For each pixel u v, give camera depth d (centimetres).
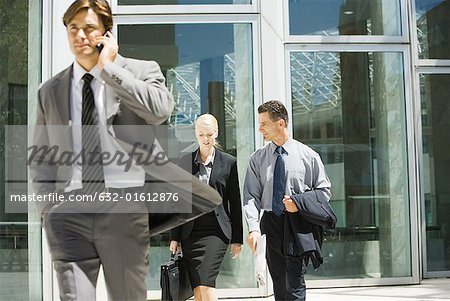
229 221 556
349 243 941
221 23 901
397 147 965
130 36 891
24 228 600
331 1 971
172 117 888
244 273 867
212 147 568
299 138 945
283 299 518
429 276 997
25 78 627
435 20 1031
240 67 900
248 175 532
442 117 1027
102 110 259
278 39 916
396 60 977
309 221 498
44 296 646
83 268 263
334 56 963
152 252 859
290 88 946
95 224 261
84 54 261
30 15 652
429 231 1009
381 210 952
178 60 896
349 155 955
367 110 964
